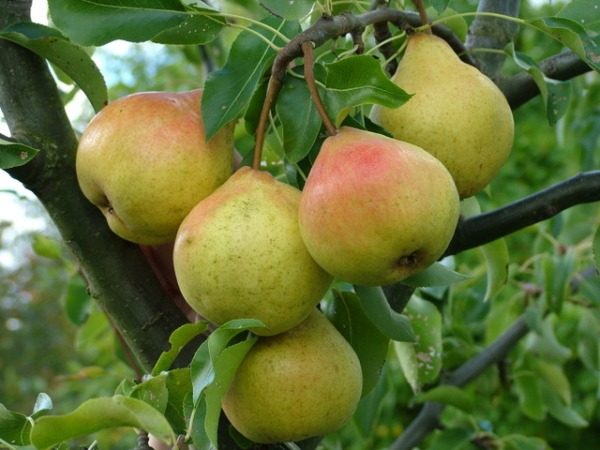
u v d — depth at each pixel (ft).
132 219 1.90
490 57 2.46
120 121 1.89
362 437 2.87
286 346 1.89
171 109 1.91
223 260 1.77
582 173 2.29
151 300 2.09
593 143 3.71
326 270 1.79
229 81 1.92
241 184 1.84
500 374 3.46
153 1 1.97
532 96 2.44
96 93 2.11
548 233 3.59
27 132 2.02
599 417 5.98
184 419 1.89
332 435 3.13
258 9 2.71
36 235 3.29
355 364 1.95
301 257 1.80
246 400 1.88
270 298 1.79
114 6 1.96
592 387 5.71
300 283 1.80
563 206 2.27
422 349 2.69
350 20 1.92
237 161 2.04
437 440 3.09
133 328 2.09
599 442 5.94
